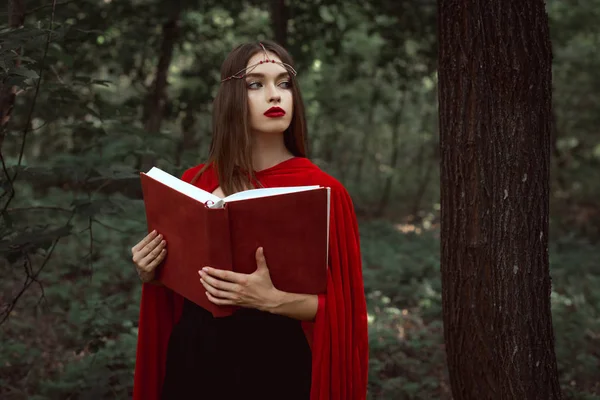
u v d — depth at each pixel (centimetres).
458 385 245
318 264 174
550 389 238
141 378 211
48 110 309
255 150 202
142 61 730
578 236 1067
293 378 187
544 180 232
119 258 646
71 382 370
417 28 734
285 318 189
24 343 447
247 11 895
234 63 197
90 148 324
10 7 291
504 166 227
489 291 230
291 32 740
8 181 264
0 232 281
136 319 388
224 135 197
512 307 230
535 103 227
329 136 1500
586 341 503
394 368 428
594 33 1166
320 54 879
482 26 224
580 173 1285
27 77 208
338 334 187
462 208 232
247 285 170
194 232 172
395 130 1458
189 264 178
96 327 360
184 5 613
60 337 456
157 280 200
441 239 245
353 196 1535
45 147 830
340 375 188
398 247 917
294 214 169
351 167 1642
